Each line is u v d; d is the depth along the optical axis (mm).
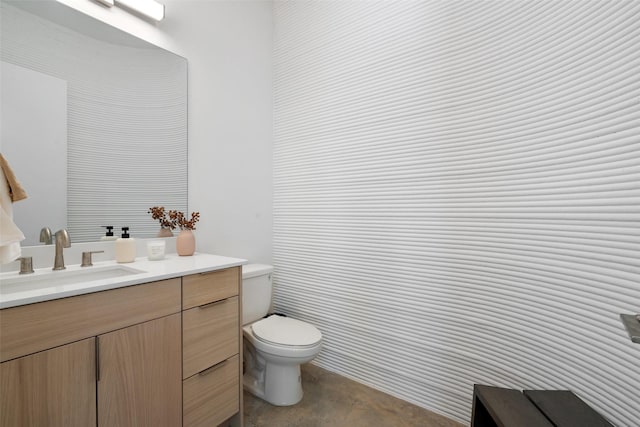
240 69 2037
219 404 1284
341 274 1928
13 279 1002
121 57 1418
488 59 1336
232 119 1980
